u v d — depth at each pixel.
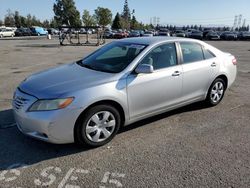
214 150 4.04
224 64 5.91
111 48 5.11
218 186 3.19
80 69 4.59
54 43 32.19
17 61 14.20
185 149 4.05
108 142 4.22
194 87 5.30
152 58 4.63
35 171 3.47
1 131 4.61
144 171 3.47
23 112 3.78
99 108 3.96
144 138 4.41
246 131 4.73
